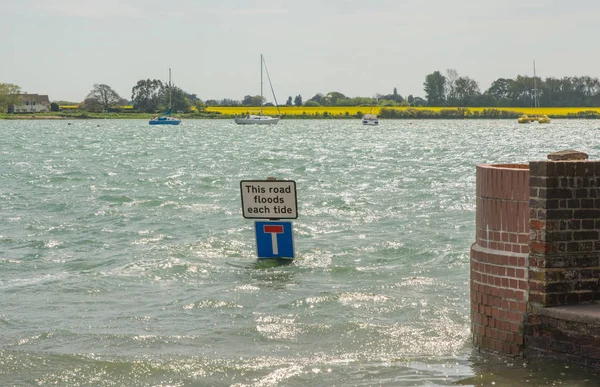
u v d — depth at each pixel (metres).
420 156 55.91
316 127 163.25
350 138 98.06
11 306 11.69
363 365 8.83
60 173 40.62
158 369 8.76
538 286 8.45
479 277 9.00
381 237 17.50
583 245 8.47
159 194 28.48
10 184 34.00
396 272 13.75
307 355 9.23
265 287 12.79
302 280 13.27
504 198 8.70
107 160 53.16
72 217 22.09
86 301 11.99
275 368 8.77
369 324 10.41
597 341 8.03
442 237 17.20
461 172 38.53
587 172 8.43
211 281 13.32
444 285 12.65
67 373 8.66
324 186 31.25
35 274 14.16
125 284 13.14
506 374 8.25
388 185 31.36
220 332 10.22
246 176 37.44
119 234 18.67
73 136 105.38
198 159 53.66
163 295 12.35
